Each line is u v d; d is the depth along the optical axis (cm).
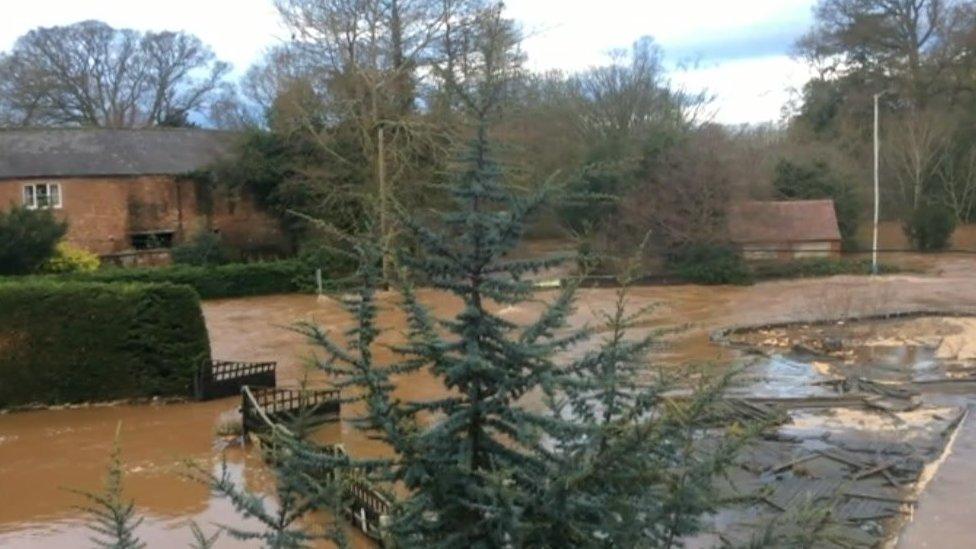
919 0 5703
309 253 4016
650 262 4038
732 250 4088
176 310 2278
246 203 4484
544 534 444
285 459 473
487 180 477
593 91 5091
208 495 1491
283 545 468
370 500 1027
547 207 554
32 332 2244
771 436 1722
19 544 1334
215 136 4797
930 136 5250
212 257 4212
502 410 466
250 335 2975
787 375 2272
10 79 5953
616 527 448
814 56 6106
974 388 2119
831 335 2741
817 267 4216
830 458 1609
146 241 4406
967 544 1260
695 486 459
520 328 498
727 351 2505
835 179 4788
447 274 482
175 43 6506
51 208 4047
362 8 3881
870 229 5231
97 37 6178
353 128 3975
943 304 3294
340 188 3903
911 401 1994
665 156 4125
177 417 2098
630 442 435
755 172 4431
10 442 1928
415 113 3838
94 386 2262
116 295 2267
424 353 467
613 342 512
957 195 5400
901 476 1532
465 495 450
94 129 4581
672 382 517
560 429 461
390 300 548
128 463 1708
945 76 5659
